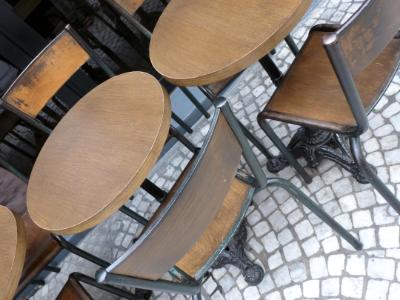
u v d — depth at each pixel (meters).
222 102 1.29
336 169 2.31
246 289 2.27
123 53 3.43
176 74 1.81
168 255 1.42
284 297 2.14
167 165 3.07
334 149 2.24
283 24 1.65
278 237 2.31
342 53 1.23
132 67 3.47
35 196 1.91
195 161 1.27
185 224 1.37
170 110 1.86
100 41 3.34
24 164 3.48
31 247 2.36
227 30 1.81
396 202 1.80
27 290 2.98
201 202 1.39
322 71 1.92
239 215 1.79
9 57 3.02
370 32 1.30
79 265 2.97
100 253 2.93
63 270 3.02
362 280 1.96
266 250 2.31
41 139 3.49
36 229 2.42
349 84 1.34
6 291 1.72
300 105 1.85
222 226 1.80
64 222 1.73
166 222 1.26
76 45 2.27
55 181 1.90
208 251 1.76
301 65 2.00
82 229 1.72
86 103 2.12
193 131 3.14
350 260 2.03
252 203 2.50
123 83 2.07
